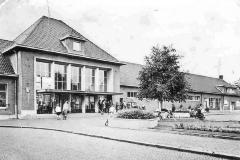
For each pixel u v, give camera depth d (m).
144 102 40.38
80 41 31.39
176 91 28.73
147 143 10.96
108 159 8.29
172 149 10.07
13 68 27.25
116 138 12.41
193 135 13.73
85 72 32.12
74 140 12.22
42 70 28.27
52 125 18.83
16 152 9.13
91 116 28.91
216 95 55.59
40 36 29.14
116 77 35.03
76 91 29.03
